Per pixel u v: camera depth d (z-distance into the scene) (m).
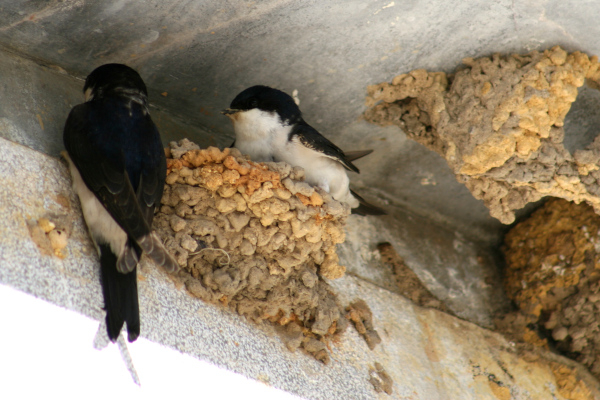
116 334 4.60
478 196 6.82
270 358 5.75
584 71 6.68
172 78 6.60
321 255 6.50
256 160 6.68
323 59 6.61
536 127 6.48
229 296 5.79
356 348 6.64
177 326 5.19
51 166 5.28
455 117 6.70
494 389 7.35
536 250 8.74
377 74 6.84
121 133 5.39
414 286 8.02
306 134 6.57
